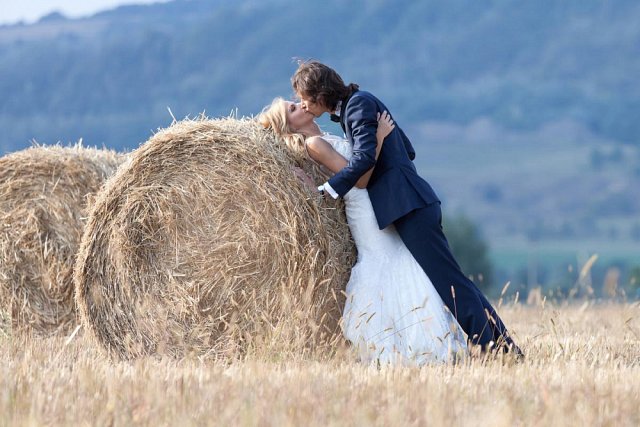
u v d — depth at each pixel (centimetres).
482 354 1537
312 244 1575
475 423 1029
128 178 1633
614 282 2620
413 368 1334
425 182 1617
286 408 1088
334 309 1602
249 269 1598
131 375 1271
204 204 1612
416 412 1096
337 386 1212
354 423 1045
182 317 1617
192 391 1166
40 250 2031
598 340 1789
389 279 1592
